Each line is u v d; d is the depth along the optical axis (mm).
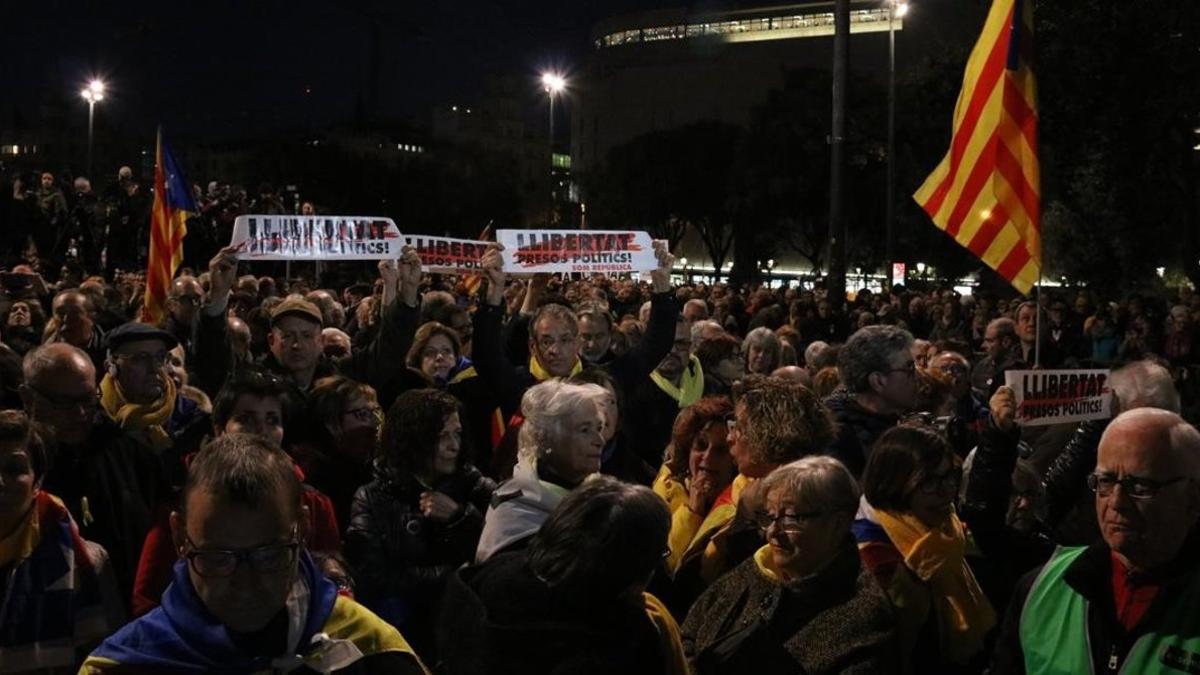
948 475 3885
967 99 6656
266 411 4375
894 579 3805
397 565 4285
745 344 8758
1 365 5422
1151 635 3018
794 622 3529
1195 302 20688
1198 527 3062
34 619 3363
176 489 4195
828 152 54906
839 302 18766
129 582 4359
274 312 6496
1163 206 30125
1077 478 4887
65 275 12836
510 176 66562
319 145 54094
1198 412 11148
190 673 2369
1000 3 6543
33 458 3422
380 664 2561
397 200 55656
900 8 35500
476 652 2932
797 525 3518
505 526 3684
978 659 3928
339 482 4926
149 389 4773
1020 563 4430
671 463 4816
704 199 65812
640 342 6562
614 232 7629
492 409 6160
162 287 8469
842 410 5180
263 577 2363
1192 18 25797
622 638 2906
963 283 57875
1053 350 13328
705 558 4230
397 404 4488
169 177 8562
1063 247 34656
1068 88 26562
